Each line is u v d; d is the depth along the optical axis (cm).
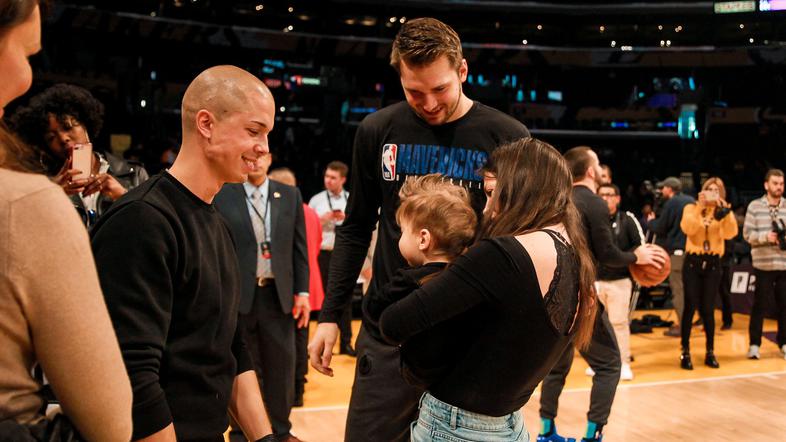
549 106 1373
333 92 1264
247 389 180
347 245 234
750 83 1303
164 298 146
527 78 1361
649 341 758
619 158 1388
